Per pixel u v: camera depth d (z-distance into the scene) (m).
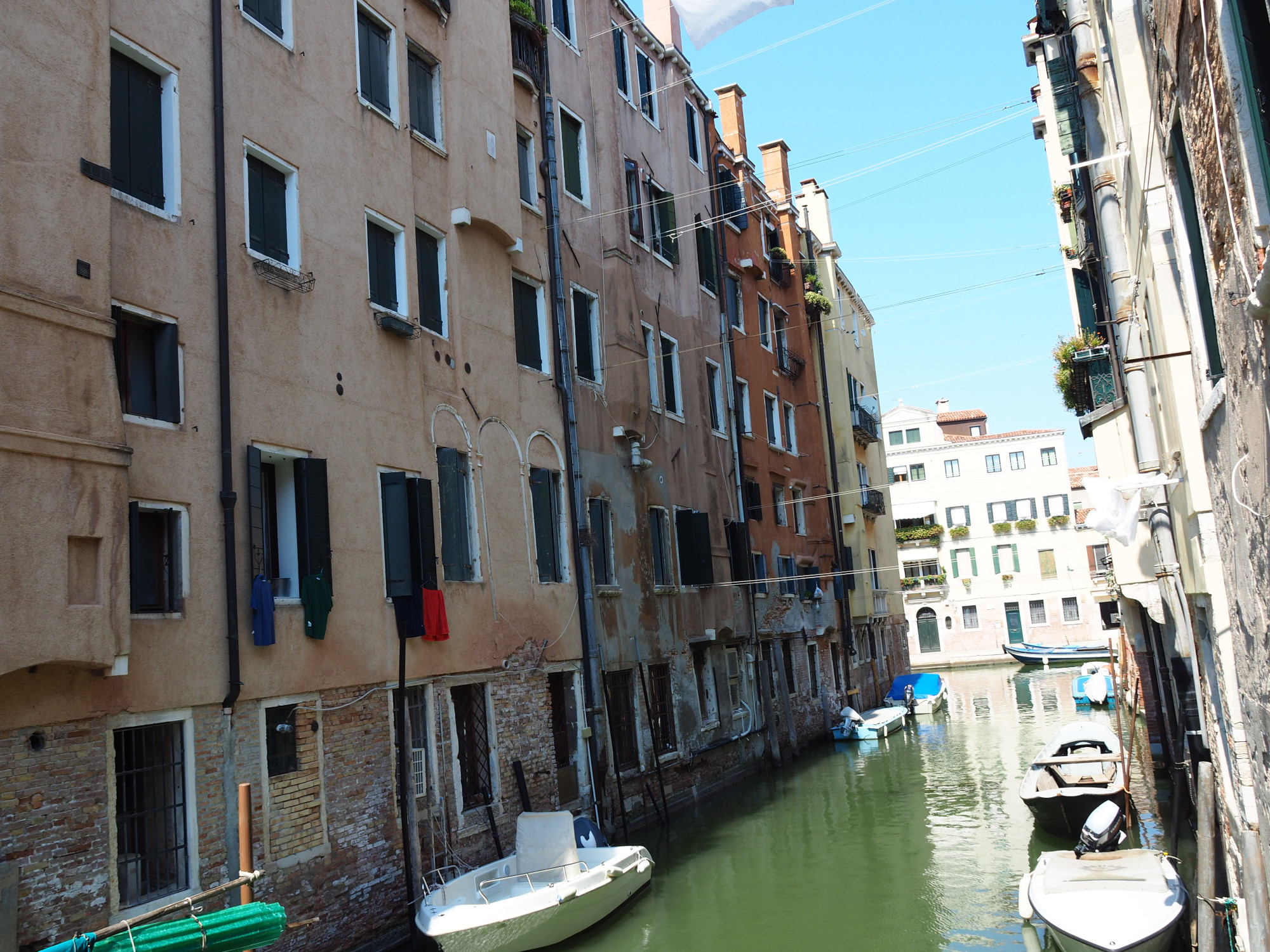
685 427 22.56
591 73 20.34
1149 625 20.59
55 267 8.64
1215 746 11.80
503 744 14.34
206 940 7.54
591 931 12.62
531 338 17.11
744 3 8.38
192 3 10.80
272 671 10.60
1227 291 6.33
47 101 8.77
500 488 15.23
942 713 34.53
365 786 11.66
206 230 10.62
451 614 13.62
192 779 9.56
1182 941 10.15
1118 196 13.76
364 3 13.70
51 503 8.34
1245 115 5.00
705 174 26.14
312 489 11.39
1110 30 10.90
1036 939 11.53
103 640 8.59
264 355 11.13
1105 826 12.68
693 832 18.12
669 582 20.83
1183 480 10.88
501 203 15.91
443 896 11.57
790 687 27.75
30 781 8.15
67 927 8.26
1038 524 54.16
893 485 56.38
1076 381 18.70
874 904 13.24
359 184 13.03
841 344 36.38
